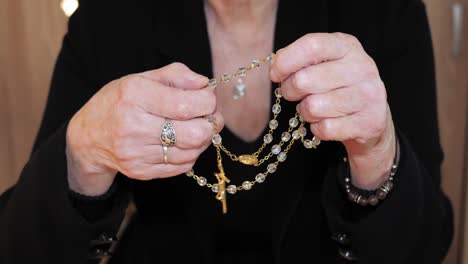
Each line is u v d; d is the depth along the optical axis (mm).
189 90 507
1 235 578
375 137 509
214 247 647
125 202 571
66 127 551
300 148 618
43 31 956
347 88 493
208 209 631
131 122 500
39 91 980
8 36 958
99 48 642
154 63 629
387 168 542
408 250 562
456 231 916
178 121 503
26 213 561
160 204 646
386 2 623
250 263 656
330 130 498
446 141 902
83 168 543
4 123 995
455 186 916
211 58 617
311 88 491
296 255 645
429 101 618
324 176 624
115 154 511
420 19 625
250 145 613
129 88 502
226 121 621
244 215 634
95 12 647
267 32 617
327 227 634
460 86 881
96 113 518
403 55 620
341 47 493
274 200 621
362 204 551
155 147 506
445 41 869
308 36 493
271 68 499
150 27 633
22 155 1010
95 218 565
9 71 973
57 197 551
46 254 564
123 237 684
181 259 649
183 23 618
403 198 544
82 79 643
